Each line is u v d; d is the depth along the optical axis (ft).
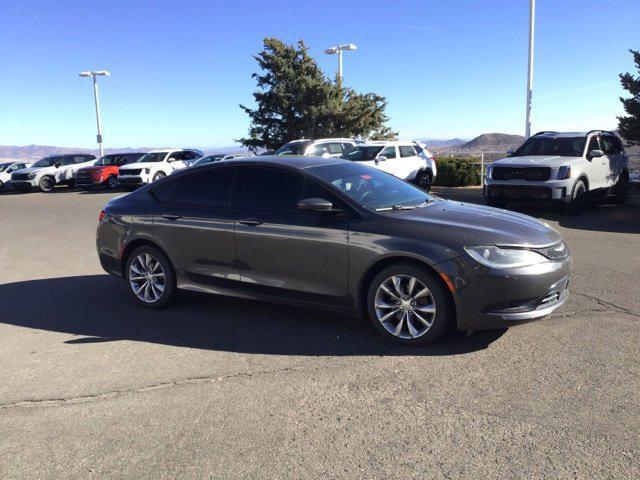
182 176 18.38
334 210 15.10
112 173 82.17
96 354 14.83
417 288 14.17
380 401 11.59
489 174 40.01
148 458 9.84
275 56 103.86
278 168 16.55
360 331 15.79
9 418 11.47
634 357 13.30
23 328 17.29
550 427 10.32
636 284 19.76
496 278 13.29
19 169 89.10
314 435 10.38
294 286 15.80
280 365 13.64
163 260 18.38
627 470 8.96
